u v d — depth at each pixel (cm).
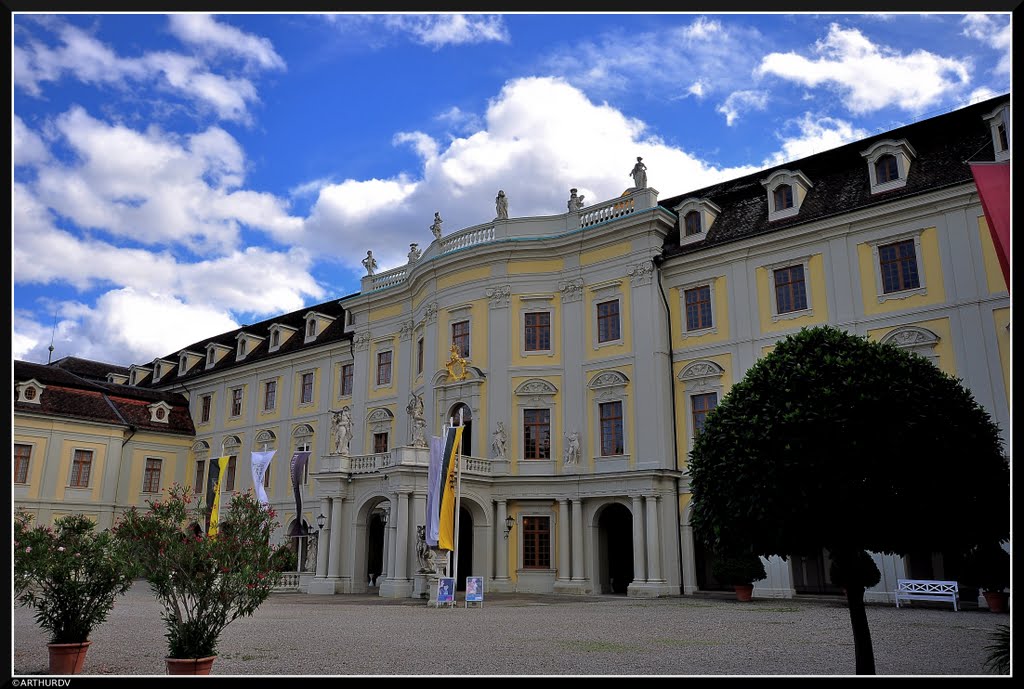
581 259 3503
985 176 850
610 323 3388
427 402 3712
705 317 3219
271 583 1147
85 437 4803
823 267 2941
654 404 3147
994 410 2483
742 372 3048
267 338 5269
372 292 4331
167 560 1093
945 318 2636
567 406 3384
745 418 1128
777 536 1070
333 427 4456
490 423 3447
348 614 2202
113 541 1177
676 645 1470
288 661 1284
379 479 3297
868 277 2830
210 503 4534
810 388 1101
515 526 3309
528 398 3441
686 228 3406
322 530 3412
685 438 3150
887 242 2805
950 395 1116
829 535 1047
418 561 2931
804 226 2980
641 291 3297
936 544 1043
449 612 2259
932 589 2223
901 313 2728
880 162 2947
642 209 3362
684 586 3022
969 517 1042
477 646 1470
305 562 4134
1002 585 2098
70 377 5038
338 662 1271
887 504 1017
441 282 3797
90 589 1195
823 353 1151
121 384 5919
